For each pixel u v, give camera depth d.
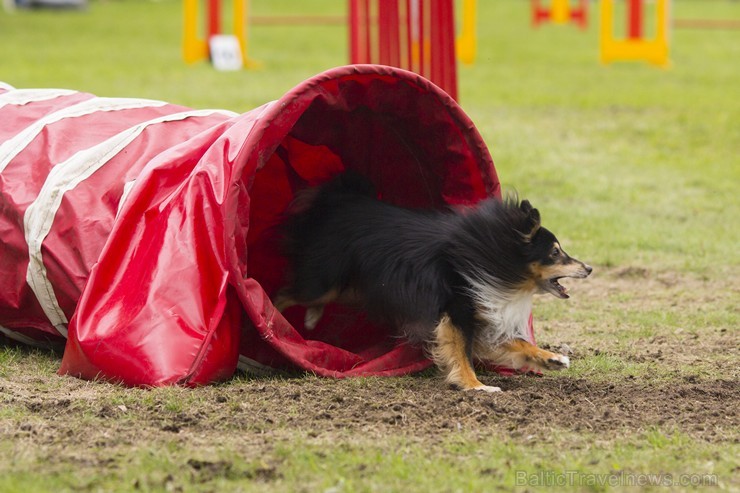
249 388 8.62
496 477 6.68
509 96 27.61
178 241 8.87
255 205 10.97
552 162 20.75
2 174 9.90
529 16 53.53
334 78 9.30
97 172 9.72
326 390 8.64
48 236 9.41
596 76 31.72
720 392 8.90
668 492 6.48
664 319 12.05
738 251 15.52
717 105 26.62
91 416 7.76
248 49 36.19
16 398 8.18
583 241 15.86
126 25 44.66
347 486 6.40
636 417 8.12
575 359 10.31
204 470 6.65
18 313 9.83
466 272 9.10
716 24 39.72
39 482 6.40
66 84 26.22
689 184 19.73
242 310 9.20
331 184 10.27
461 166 10.19
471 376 8.98
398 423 7.82
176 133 10.34
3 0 51.38
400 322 9.20
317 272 9.77
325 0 57.03
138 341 8.56
